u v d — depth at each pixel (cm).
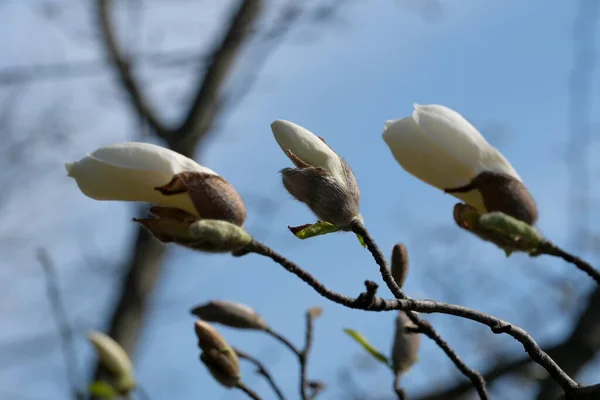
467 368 79
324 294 75
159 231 77
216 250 76
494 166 79
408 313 79
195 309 87
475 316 75
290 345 88
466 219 79
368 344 88
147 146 77
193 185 77
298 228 78
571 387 76
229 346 86
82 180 77
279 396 88
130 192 77
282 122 78
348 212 77
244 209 78
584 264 77
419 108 79
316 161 78
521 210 78
